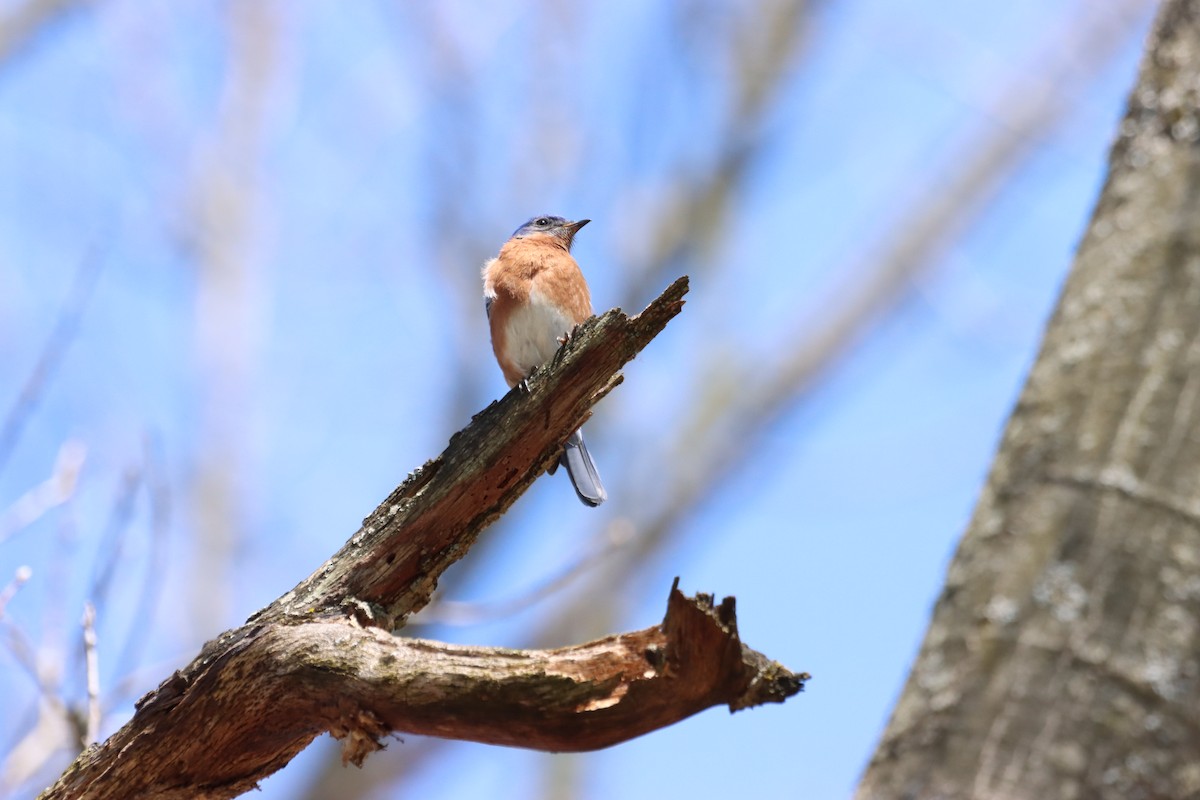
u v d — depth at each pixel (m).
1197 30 5.18
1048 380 4.69
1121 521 4.23
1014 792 3.96
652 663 6.01
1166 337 4.47
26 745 10.52
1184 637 4.03
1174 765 3.90
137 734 7.50
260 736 7.42
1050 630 4.17
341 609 7.48
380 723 6.88
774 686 6.11
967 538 4.64
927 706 4.31
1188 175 4.79
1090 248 4.94
